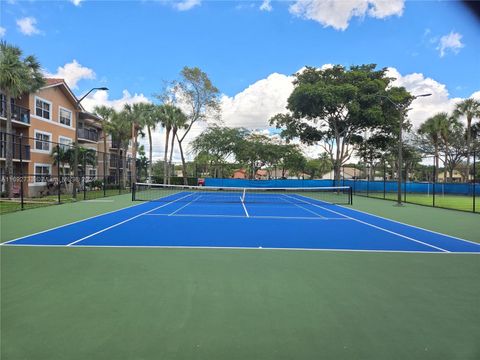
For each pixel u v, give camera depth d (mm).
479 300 4938
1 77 22422
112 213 15914
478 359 3311
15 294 4949
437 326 4047
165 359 3238
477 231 11867
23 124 27719
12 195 23156
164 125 41938
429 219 15477
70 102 35875
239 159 49438
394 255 7902
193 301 4754
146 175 50031
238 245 8797
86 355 3287
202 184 43531
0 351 3348
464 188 40531
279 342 3607
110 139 48781
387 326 4031
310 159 78312
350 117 36594
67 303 4617
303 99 35844
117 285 5410
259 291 5215
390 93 36344
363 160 46750
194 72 41312
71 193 31453
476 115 45438
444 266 6902
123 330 3830
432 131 47875
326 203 24656
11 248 8125
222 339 3652
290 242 9359
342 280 5852
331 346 3533
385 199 28766
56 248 8148
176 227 11766
